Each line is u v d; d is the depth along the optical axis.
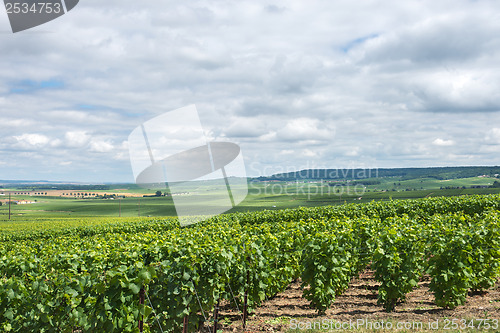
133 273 7.05
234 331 8.55
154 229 26.72
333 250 9.17
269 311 9.91
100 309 6.88
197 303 7.91
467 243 8.94
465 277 8.70
